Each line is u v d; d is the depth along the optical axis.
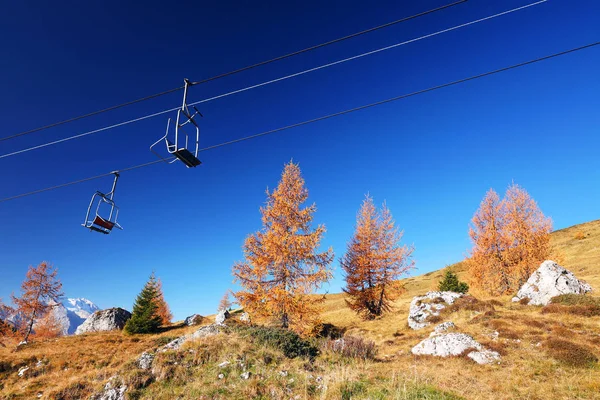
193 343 12.27
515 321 17.64
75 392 10.09
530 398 8.93
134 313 36.78
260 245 23.17
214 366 10.75
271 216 23.36
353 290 31.22
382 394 8.09
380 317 30.00
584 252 50.06
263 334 13.45
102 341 29.12
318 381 9.52
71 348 24.45
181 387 9.61
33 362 19.42
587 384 9.48
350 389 8.61
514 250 31.30
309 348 13.33
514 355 12.95
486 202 33.25
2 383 15.95
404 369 11.76
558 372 10.86
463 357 13.48
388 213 31.98
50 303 36.97
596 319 16.67
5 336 36.97
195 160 7.38
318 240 22.34
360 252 31.66
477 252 32.91
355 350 13.53
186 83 7.46
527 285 24.20
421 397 8.18
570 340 13.76
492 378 10.73
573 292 21.16
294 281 22.14
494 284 31.58
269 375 9.94
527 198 31.69
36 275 35.88
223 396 8.73
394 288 30.44
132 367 10.91
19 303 34.47
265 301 21.75
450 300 24.89
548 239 30.44
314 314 21.81
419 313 24.25
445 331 18.17
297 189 24.14
